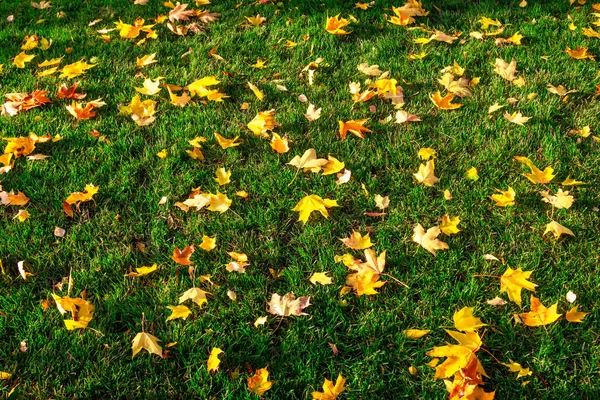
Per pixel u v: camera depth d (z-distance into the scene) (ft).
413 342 6.63
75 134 9.87
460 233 7.91
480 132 9.53
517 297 6.81
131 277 7.52
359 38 12.44
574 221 7.91
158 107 10.56
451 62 11.41
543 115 9.81
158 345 6.46
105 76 11.60
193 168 9.20
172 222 8.31
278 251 7.79
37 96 10.44
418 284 7.29
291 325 6.86
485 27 12.39
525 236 7.79
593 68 10.87
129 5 14.47
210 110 10.35
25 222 8.24
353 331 6.79
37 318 6.99
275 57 11.90
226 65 11.70
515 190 8.45
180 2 14.28
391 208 8.33
